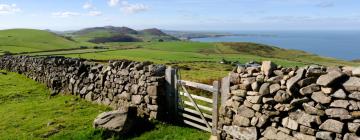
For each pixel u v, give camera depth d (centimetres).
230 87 1336
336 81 998
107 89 2067
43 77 2948
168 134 1536
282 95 1119
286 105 1109
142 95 1783
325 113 1012
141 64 1866
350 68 1023
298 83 1079
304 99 1059
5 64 4253
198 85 1544
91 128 1562
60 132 1584
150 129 1588
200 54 17362
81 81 2328
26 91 2688
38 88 2808
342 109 971
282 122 1126
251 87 1243
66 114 1928
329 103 1005
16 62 3878
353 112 948
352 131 948
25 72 3522
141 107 1783
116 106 1973
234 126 1301
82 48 19400
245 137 1248
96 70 2200
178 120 1703
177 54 15938
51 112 1983
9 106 2219
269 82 1174
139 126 1591
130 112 1602
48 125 1702
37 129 1666
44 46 18500
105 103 2070
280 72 1162
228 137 1339
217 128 1413
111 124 1524
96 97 2166
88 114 1908
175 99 1698
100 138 1479
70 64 2520
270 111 1157
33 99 2431
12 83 3103
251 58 16925
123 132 1505
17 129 1681
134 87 1833
